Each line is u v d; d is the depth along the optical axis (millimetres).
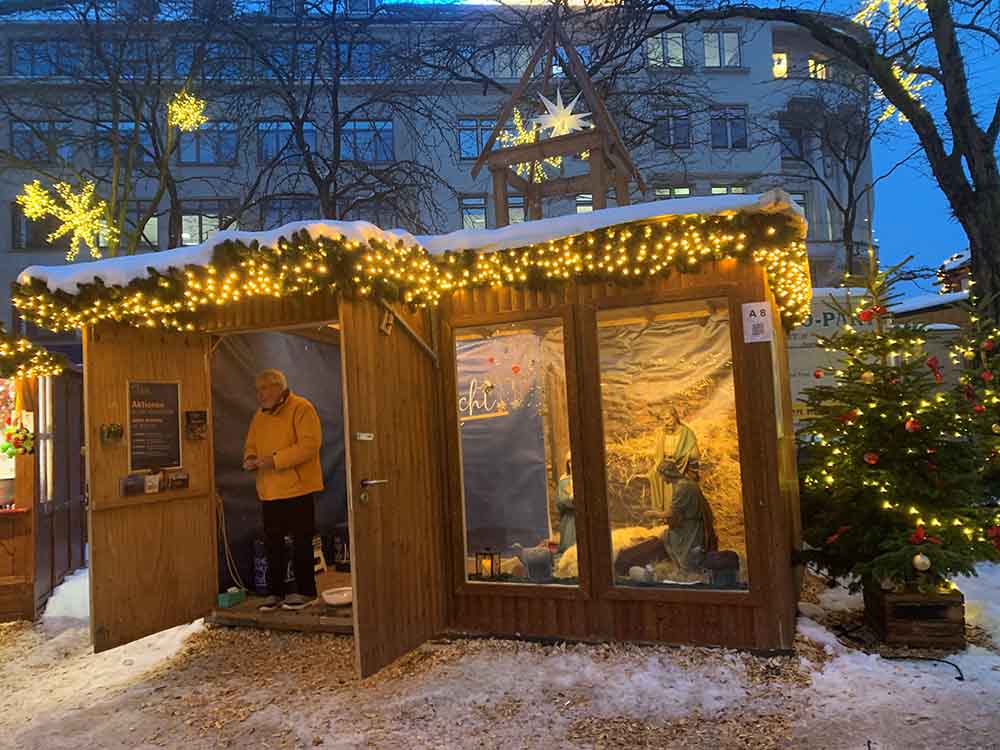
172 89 15664
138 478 5543
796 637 4867
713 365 4859
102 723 4098
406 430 5137
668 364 4949
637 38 12312
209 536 6098
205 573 6016
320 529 7566
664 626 4859
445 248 5188
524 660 4742
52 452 7109
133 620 5453
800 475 6078
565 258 4926
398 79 16547
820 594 6223
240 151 20141
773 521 4641
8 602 6367
